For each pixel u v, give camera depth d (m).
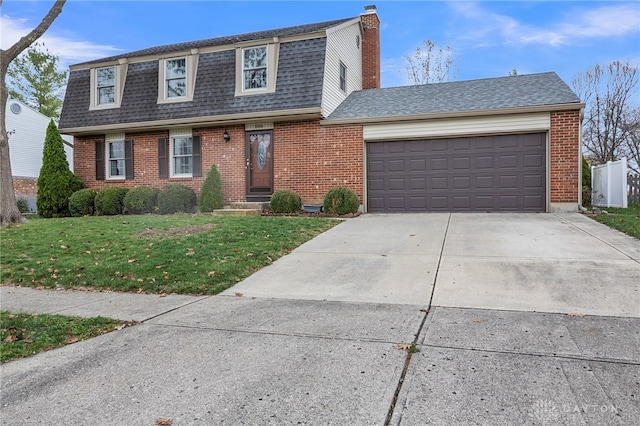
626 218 9.30
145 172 14.75
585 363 3.04
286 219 10.52
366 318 4.23
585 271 5.54
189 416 2.52
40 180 14.66
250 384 2.89
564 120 10.95
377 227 9.52
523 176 11.41
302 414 2.50
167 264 6.54
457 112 11.61
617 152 26.86
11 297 5.39
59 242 8.34
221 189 13.34
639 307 4.25
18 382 3.04
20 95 30.22
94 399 2.76
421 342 3.53
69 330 4.09
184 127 14.11
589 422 2.31
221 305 4.86
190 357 3.38
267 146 13.45
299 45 13.22
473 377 2.87
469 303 4.60
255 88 13.41
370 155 12.60
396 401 2.60
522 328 3.79
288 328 4.01
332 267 6.40
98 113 14.95
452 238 7.96
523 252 6.66
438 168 12.05
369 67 17.39
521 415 2.40
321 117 12.75
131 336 3.91
